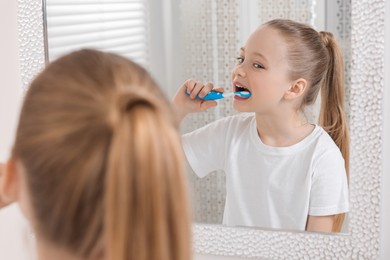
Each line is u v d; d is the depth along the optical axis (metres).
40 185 0.68
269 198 1.19
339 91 1.11
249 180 1.20
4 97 1.39
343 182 1.13
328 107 1.12
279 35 1.14
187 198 0.67
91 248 0.69
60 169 0.67
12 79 1.37
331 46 1.10
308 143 1.15
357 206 1.13
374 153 1.10
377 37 1.07
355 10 1.08
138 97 0.66
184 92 1.22
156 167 0.64
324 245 1.16
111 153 0.64
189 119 1.23
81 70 0.69
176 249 0.66
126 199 0.63
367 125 1.10
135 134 0.64
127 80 0.69
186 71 1.22
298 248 1.18
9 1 1.33
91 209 0.67
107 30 1.26
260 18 1.15
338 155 1.13
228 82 1.19
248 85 1.18
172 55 1.22
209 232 1.24
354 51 1.08
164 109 0.69
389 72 1.09
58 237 0.70
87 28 1.28
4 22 1.35
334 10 1.09
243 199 1.21
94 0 1.26
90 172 0.66
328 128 1.13
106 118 0.66
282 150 1.17
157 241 0.64
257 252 1.21
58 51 1.30
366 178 1.11
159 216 0.64
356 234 1.14
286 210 1.19
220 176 1.22
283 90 1.16
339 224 1.15
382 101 1.08
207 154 1.22
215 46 1.19
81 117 0.66
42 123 0.67
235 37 1.18
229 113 1.20
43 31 1.30
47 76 0.70
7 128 1.40
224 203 1.23
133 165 0.64
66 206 0.67
